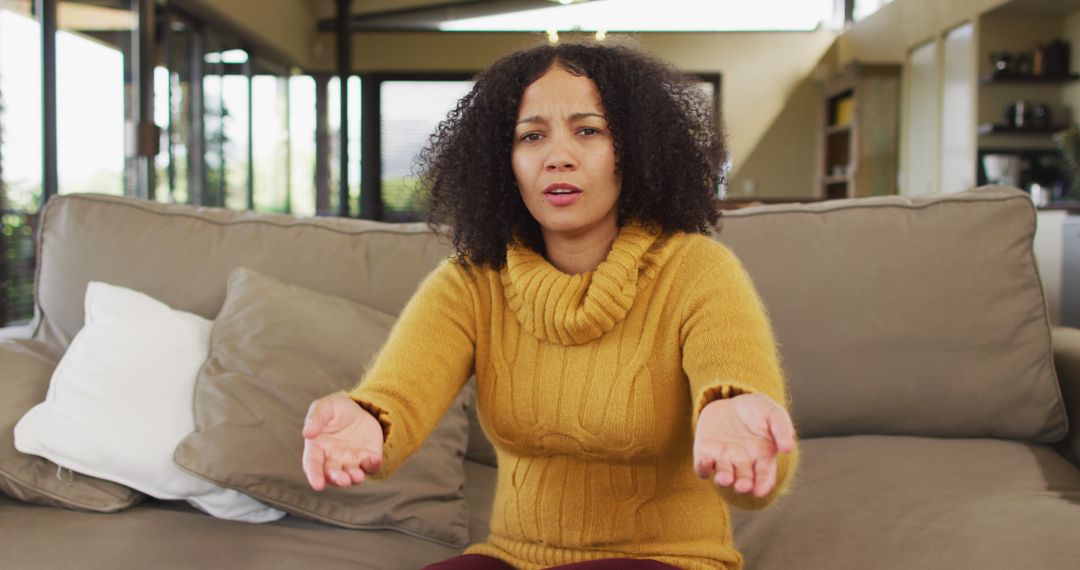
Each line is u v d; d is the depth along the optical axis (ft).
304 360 5.09
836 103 33.22
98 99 17.85
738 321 3.25
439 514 4.71
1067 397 5.58
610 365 3.41
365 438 2.96
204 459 4.53
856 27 32.99
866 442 5.53
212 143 26.27
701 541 3.51
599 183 3.43
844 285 5.69
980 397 5.53
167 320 5.37
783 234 5.86
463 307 3.69
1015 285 5.63
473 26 35.88
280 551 4.24
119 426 4.75
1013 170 22.97
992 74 23.59
